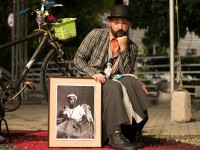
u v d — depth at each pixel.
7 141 4.47
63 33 5.26
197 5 10.90
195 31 11.80
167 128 5.87
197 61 12.16
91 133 4.12
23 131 5.38
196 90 8.40
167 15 11.74
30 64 5.05
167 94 9.68
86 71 4.33
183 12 11.14
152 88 12.93
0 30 14.05
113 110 4.07
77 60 4.45
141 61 13.45
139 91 4.15
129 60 4.50
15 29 10.23
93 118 4.14
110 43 4.45
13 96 4.69
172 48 6.48
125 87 4.14
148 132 5.47
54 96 4.10
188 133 5.39
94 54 4.44
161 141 4.68
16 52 10.12
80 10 13.95
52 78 4.12
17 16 10.11
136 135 4.23
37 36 5.11
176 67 11.32
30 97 11.18
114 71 4.41
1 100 4.63
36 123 6.48
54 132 4.06
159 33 12.37
